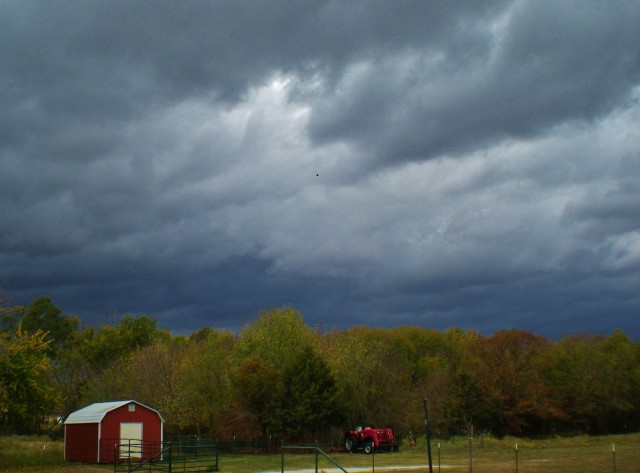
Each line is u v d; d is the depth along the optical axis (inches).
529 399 3019.2
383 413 2923.2
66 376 3403.1
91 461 2010.3
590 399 3289.9
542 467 1547.7
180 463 1856.5
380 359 3083.2
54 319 4266.7
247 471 1624.0
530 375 3063.5
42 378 2733.8
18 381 1978.3
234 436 2596.0
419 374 3818.9
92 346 3976.4
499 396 2997.0
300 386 2549.2
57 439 3142.2
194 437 2709.2
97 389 3073.3
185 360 3021.7
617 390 3363.7
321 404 2532.0
